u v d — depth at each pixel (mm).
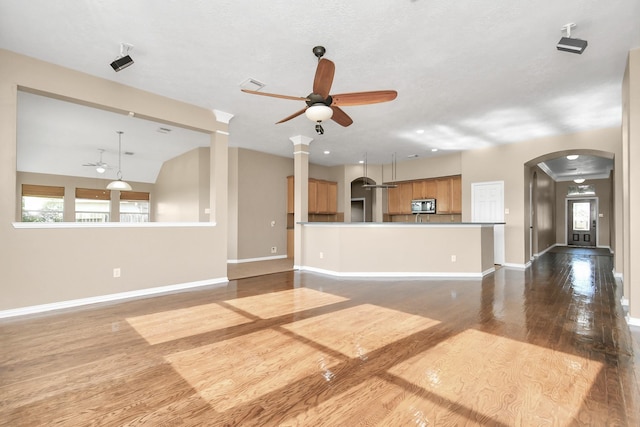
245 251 7336
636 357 2293
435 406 1705
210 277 4789
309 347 2477
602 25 2674
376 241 5582
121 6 2455
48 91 3326
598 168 9484
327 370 2107
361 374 2053
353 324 3010
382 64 3365
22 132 5977
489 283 4930
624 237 3580
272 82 3805
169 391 1852
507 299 3947
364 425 1548
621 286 4691
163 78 3707
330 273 5734
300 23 2670
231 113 4887
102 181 8562
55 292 3441
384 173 9000
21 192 7430
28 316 3188
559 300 3895
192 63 3355
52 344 2516
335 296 4094
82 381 1960
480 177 7047
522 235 6492
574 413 1642
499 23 2666
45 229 3383
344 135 6102
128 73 3582
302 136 6188
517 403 1732
